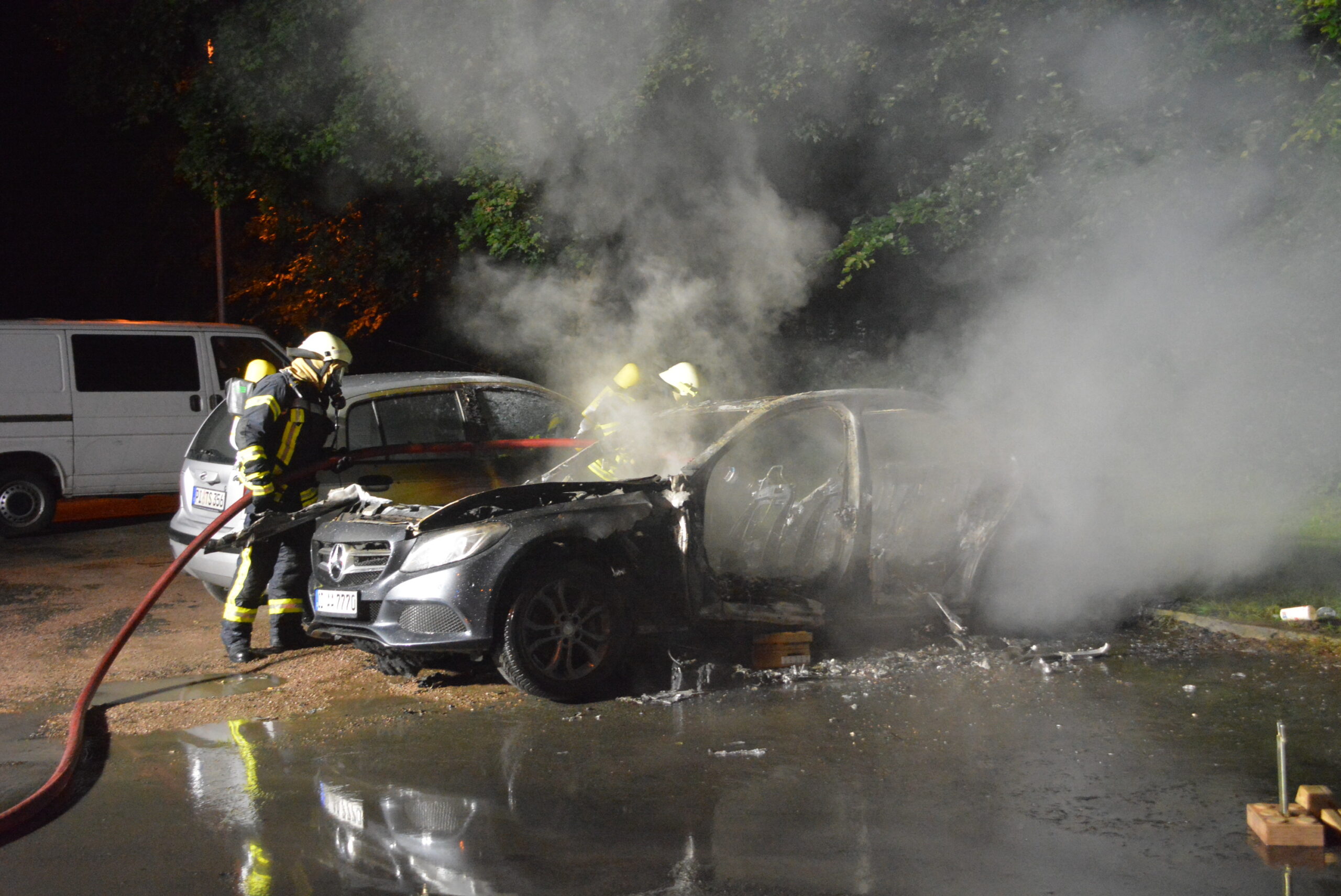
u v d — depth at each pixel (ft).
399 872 11.47
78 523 41.78
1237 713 16.42
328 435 21.81
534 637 17.48
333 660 20.74
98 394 38.37
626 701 17.66
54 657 21.53
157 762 15.12
